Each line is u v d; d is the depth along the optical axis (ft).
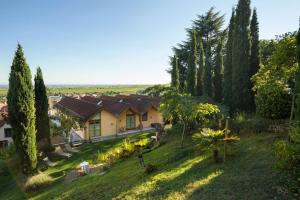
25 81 68.69
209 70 87.15
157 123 129.29
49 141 91.20
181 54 132.36
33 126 70.49
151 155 62.18
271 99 47.85
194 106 57.62
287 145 24.57
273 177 30.86
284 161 24.75
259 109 50.65
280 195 26.76
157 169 47.19
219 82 85.66
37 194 59.36
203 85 88.28
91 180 54.13
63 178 67.36
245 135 51.19
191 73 92.99
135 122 123.44
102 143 100.17
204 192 31.89
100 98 159.63
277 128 46.37
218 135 43.39
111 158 71.51
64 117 106.52
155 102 129.90
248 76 64.03
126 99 143.13
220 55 86.53
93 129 111.24
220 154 44.14
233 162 39.65
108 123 115.03
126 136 110.83
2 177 77.77
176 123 82.69
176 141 69.31
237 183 32.09
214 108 59.26
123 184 44.11
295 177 24.34
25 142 68.64
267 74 43.52
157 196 34.32
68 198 44.78
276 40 48.26
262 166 34.94
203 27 136.26
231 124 56.90
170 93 65.67
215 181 34.42
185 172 41.32
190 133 70.03
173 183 37.65
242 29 64.44
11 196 63.00
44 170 76.43
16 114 67.31
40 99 89.10
